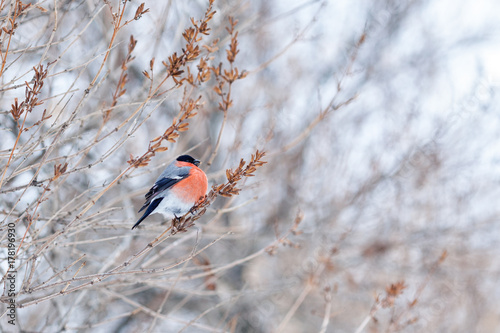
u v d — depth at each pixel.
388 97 20.11
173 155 11.01
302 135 10.59
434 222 19.08
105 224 9.49
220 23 11.77
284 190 19.02
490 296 18.83
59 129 7.50
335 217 18.25
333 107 11.77
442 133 18.77
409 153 18.81
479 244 19.22
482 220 18.97
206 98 13.02
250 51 18.88
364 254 18.42
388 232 18.97
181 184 8.85
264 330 19.86
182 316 18.67
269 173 18.52
